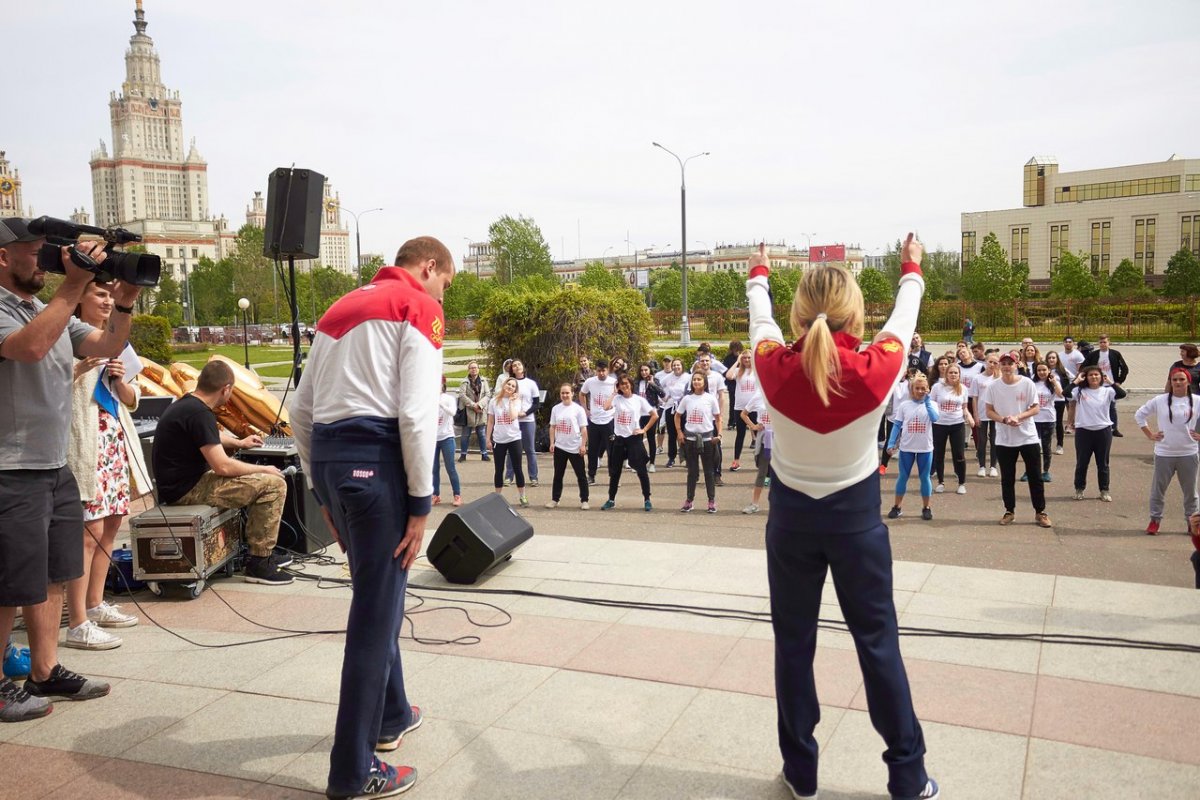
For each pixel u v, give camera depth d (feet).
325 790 10.44
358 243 177.37
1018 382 29.45
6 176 418.72
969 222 337.52
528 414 40.96
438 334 10.00
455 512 19.12
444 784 10.59
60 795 10.41
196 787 10.57
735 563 20.35
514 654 14.82
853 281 9.68
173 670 14.33
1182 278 212.43
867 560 9.32
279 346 204.85
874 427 9.25
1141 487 36.99
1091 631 15.35
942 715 12.23
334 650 15.21
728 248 496.64
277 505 19.58
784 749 10.09
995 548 26.45
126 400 17.33
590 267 246.06
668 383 46.24
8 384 11.87
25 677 13.99
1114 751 11.14
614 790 10.42
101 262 11.53
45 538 12.40
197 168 632.38
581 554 21.40
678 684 13.47
